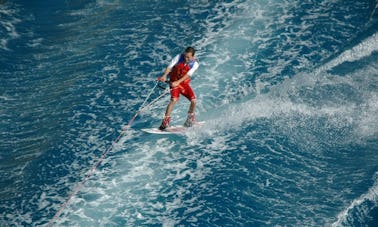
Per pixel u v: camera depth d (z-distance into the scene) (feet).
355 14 206.69
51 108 159.33
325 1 217.15
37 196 124.67
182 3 223.30
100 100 161.58
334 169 131.23
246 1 220.23
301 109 154.40
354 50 183.93
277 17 206.69
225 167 132.67
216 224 115.55
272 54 183.21
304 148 139.23
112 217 116.78
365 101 157.07
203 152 138.00
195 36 196.24
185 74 134.82
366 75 171.32
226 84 167.02
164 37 196.85
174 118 151.02
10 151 141.49
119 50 189.47
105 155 137.18
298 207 119.14
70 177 130.41
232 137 143.64
